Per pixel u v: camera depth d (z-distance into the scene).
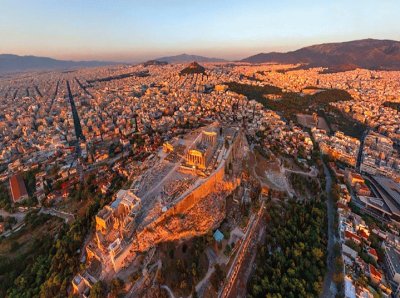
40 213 189.25
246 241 145.50
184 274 116.00
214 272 125.69
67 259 128.75
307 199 187.50
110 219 132.00
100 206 162.50
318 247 140.50
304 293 114.75
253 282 123.50
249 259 138.38
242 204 167.38
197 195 151.38
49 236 162.75
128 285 108.94
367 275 126.38
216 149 196.62
